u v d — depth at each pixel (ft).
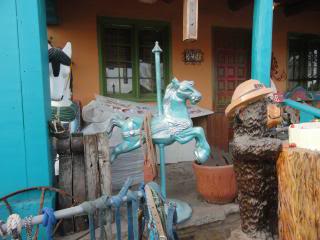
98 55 14.85
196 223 8.40
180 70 16.34
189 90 8.41
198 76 16.74
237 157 5.65
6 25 6.97
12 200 7.26
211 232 8.54
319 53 19.57
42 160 7.39
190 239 8.38
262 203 5.70
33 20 7.09
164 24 15.81
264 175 5.60
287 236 5.22
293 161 5.03
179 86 8.48
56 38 14.17
